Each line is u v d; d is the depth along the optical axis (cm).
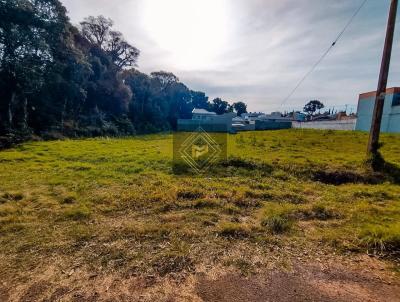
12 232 380
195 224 409
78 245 340
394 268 292
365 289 255
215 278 272
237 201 515
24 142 1833
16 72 2048
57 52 2472
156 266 292
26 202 512
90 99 3241
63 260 304
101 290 252
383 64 748
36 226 402
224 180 686
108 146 1505
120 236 365
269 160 877
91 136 2802
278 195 555
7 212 456
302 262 304
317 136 1692
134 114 4322
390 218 429
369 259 311
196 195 549
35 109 2358
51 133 2308
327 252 327
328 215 451
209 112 6469
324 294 247
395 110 2014
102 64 3488
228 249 332
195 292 250
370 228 375
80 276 273
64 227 398
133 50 4122
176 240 353
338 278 273
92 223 415
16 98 2148
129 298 241
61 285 259
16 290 252
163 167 857
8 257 311
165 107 5334
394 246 333
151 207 488
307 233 380
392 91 2039
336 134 1769
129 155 1112
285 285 261
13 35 1984
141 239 357
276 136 1756
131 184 649
